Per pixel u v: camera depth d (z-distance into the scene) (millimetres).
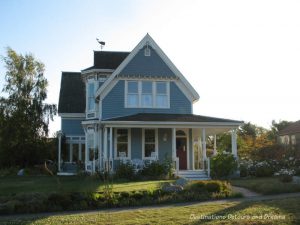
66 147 34625
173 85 28938
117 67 29000
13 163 36844
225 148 42469
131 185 19109
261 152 38156
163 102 28656
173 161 25312
